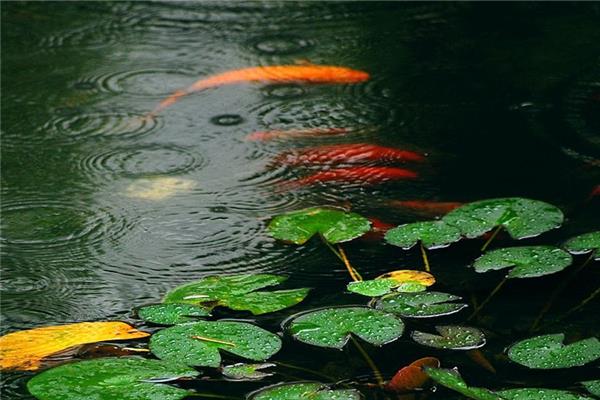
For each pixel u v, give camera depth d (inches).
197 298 160.4
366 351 155.5
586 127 188.1
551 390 149.1
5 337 157.1
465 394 148.2
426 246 165.6
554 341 154.3
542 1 233.0
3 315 160.6
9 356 155.0
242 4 242.1
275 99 198.2
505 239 168.9
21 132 191.6
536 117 190.4
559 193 175.2
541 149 183.6
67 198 177.9
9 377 153.1
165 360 152.6
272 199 177.0
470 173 179.6
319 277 164.4
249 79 203.6
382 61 207.5
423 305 158.9
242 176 181.5
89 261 167.8
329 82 202.4
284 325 158.2
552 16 222.4
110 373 151.3
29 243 170.7
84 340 156.5
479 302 160.6
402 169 181.2
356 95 198.5
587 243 165.5
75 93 201.0
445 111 193.2
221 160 184.9
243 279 163.0
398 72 204.1
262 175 181.5
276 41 215.2
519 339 156.1
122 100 199.0
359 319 156.6
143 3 244.5
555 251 163.8
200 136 190.1
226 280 162.9
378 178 179.9
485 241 168.9
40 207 176.4
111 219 174.2
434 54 208.7
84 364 152.3
